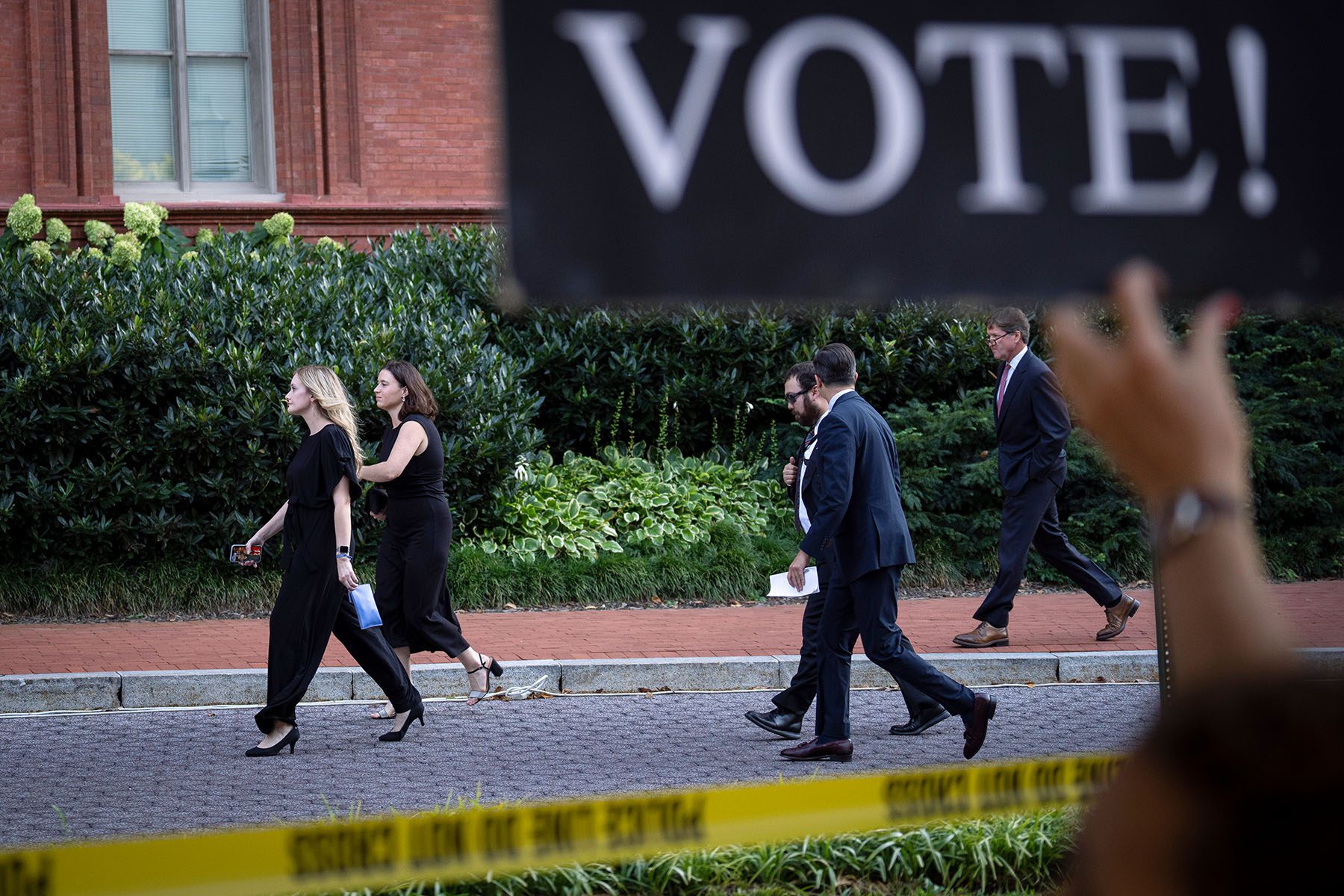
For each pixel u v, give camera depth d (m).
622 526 55.66
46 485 47.09
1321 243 5.61
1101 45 5.53
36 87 64.50
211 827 25.25
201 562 48.75
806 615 32.81
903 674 29.56
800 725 33.66
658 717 35.81
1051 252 5.52
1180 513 4.32
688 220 5.26
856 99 5.38
